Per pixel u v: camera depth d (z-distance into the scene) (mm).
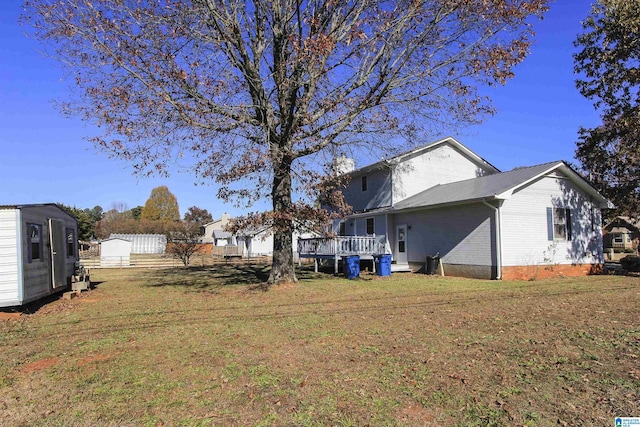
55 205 12891
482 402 4203
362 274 19188
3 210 10312
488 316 8406
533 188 16844
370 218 23844
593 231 18578
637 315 8047
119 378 5215
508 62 11430
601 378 4719
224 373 5281
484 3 10516
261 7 12453
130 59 10820
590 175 22359
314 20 11273
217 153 12992
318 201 14234
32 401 4559
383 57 12531
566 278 16312
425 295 11773
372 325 7836
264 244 44062
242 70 12820
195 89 11484
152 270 26375
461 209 17672
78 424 3980
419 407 4137
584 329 6977
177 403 4398
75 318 9375
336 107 12797
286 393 4570
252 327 7930
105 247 30594
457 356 5711
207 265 30594
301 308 9961
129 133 11195
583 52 17547
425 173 22891
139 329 8023
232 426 3844
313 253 21688
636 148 17875
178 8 10820
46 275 12055
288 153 12633
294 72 11953
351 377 5012
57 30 10297
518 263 16172
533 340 6387
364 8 12469
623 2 15219
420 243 20156
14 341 7270
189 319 8914
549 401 4184
